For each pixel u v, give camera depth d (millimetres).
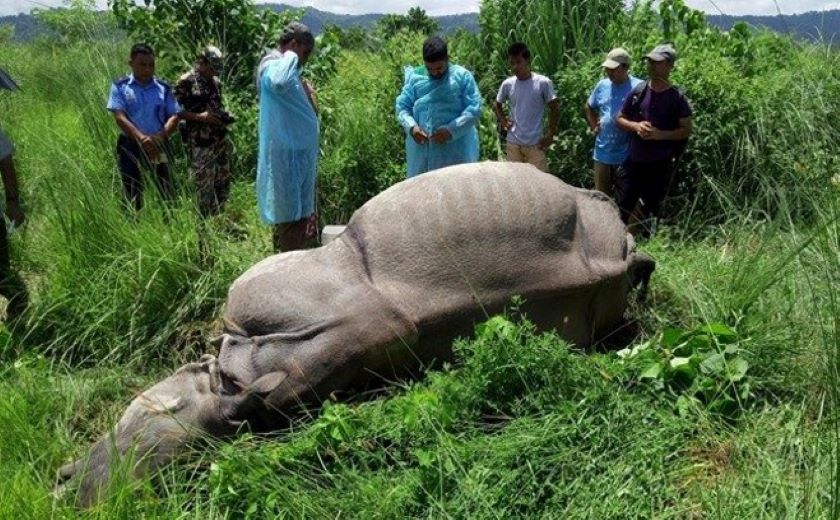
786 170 6422
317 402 4094
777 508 3240
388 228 4402
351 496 3484
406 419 3746
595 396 3809
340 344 4090
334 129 8555
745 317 4613
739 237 5727
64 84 10625
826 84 7316
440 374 4074
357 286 4270
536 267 4422
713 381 4020
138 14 9406
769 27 8867
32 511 3451
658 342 4438
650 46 8562
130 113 7023
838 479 3145
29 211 6520
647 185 6871
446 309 4223
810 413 3990
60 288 5570
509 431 3768
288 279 4340
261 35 9609
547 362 3926
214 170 7348
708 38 8875
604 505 3348
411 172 6812
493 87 9320
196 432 3977
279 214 6238
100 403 4719
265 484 3561
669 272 5375
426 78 6633
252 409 4043
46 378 4781
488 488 3434
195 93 7238
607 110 7355
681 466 3625
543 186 4637
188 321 5395
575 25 9086
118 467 3656
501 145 8641
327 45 9758
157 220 5852
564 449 3590
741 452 3674
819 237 4746
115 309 5301
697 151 7207
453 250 4328
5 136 5570
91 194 5848
